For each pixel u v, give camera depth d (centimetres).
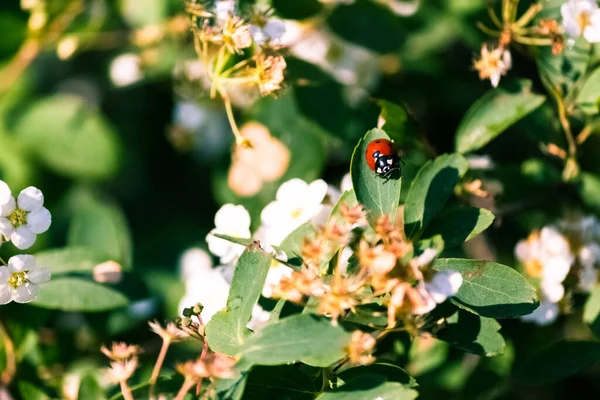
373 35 49
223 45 44
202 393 39
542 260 44
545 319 44
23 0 49
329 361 39
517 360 45
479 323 41
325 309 39
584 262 44
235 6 44
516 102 44
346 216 40
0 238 42
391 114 45
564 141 46
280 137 49
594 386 50
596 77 44
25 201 42
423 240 41
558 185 46
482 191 45
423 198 42
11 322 45
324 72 48
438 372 46
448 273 39
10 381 45
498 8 48
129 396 40
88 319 47
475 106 44
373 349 41
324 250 40
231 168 50
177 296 50
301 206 43
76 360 47
